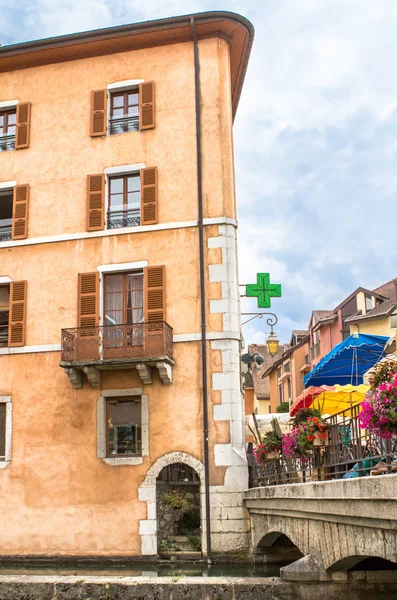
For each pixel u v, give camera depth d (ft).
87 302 64.39
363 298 127.03
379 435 25.36
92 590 35.76
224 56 69.15
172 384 61.21
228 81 69.21
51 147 69.56
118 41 69.82
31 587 36.29
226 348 61.31
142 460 59.82
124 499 59.31
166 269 63.98
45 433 62.18
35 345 64.54
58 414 62.34
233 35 69.97
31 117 70.90
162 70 69.31
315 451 38.11
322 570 33.01
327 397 49.93
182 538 59.82
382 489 23.26
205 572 52.47
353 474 33.40
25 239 67.56
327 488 29.78
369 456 28.45
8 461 62.34
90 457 60.75
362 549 26.71
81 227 66.80
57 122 70.18
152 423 60.59
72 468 60.85
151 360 59.47
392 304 110.83
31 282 66.39
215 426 59.72
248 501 55.57
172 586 35.12
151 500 58.80
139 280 65.26
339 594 32.96
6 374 64.49
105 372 62.23
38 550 59.57
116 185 68.28
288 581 33.65
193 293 63.05
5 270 67.26
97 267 65.36
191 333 62.08
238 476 58.39
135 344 61.16
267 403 194.08
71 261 66.08
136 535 58.29
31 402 63.26
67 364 60.49
